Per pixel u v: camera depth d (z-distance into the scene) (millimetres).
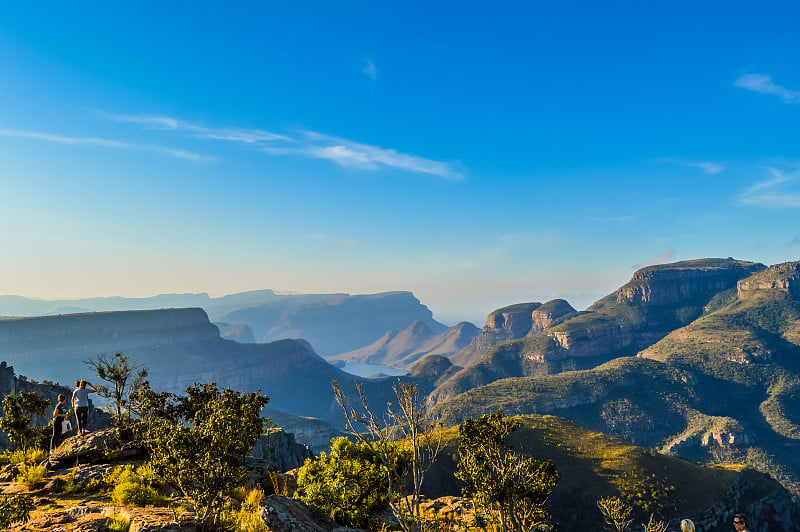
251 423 12227
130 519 10133
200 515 10758
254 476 18047
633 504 116000
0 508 9070
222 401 12820
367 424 17328
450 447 118500
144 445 16969
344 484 19250
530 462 19938
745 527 11258
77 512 10938
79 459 16766
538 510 19562
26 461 17703
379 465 19500
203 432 10977
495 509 19688
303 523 12445
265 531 11664
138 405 17984
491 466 19500
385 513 22219
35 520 10211
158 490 13727
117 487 12625
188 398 18109
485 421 19594
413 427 16531
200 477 10758
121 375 18922
